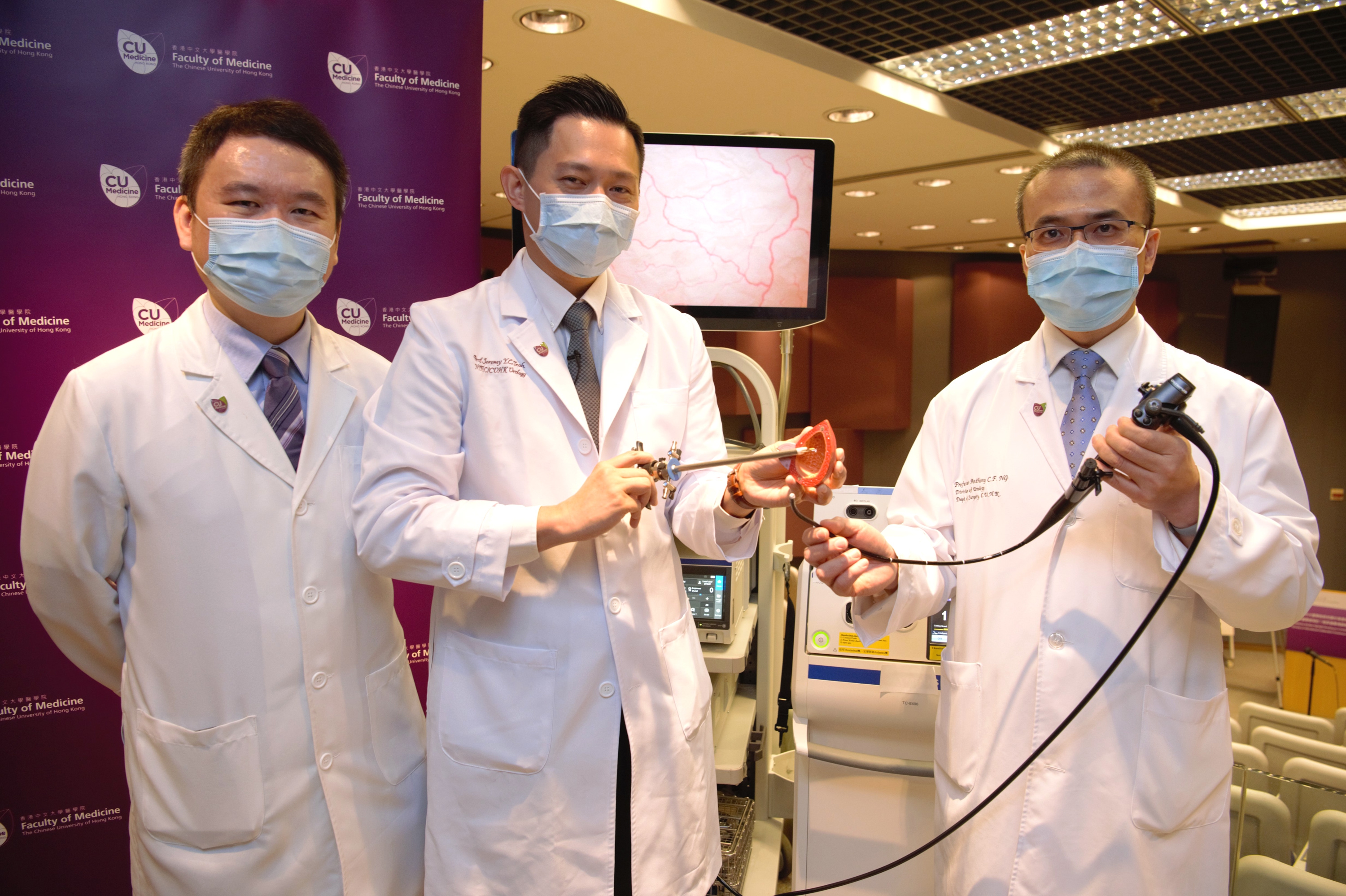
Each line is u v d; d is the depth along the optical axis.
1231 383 1.20
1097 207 1.15
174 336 1.13
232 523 1.07
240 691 1.05
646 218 1.84
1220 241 6.74
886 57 3.26
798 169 1.82
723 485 1.15
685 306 1.87
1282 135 4.23
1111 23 3.01
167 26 1.63
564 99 1.07
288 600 1.09
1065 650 1.16
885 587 1.20
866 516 1.83
